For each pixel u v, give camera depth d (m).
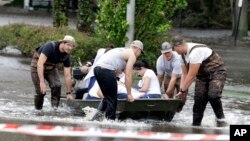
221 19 82.06
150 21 33.12
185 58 19.62
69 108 20.91
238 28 67.06
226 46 56.81
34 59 21.19
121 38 32.22
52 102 21.52
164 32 33.66
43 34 35.69
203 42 59.59
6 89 26.39
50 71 21.33
